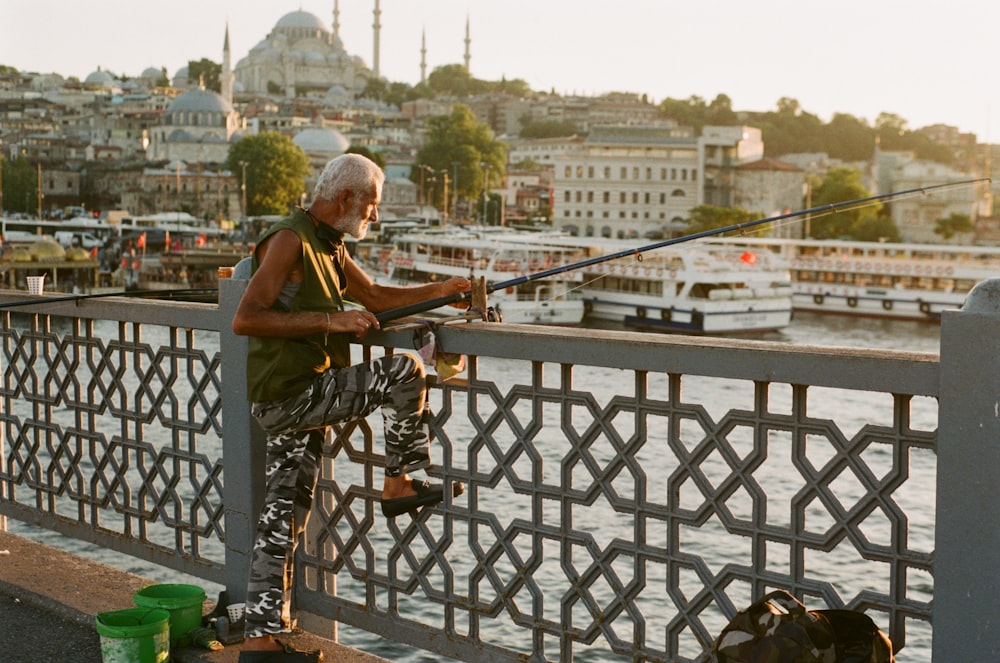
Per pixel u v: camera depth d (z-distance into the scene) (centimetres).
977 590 310
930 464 2620
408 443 421
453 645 433
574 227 19600
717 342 354
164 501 529
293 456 426
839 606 339
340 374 406
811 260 9138
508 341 400
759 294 7575
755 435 351
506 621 1526
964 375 308
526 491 404
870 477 331
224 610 484
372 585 457
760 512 351
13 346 616
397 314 415
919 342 7506
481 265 7475
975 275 8525
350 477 2258
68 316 567
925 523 2023
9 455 627
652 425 3434
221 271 484
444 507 429
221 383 485
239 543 487
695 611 368
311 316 394
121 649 444
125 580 555
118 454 2619
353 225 407
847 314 8900
